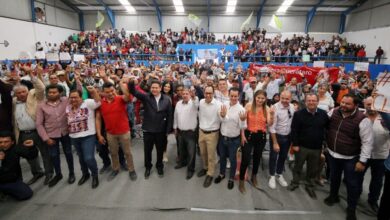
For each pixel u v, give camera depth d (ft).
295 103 14.39
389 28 45.24
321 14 60.03
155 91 11.49
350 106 8.56
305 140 10.34
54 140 10.93
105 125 11.46
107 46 54.08
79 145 10.98
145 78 16.81
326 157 11.84
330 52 51.21
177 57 51.34
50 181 11.40
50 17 53.26
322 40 56.95
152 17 63.26
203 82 17.39
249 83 18.66
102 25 64.85
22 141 10.94
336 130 9.22
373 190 9.68
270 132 11.13
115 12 63.00
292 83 17.76
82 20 64.64
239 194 10.77
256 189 11.21
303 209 9.76
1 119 10.73
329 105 12.62
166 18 63.05
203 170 12.48
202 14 61.87
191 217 9.24
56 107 10.71
